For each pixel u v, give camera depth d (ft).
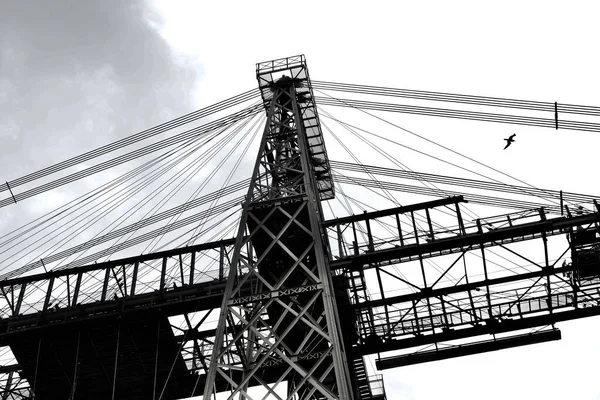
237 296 98.89
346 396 76.38
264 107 155.74
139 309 135.64
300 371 81.51
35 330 137.28
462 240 133.49
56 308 143.43
